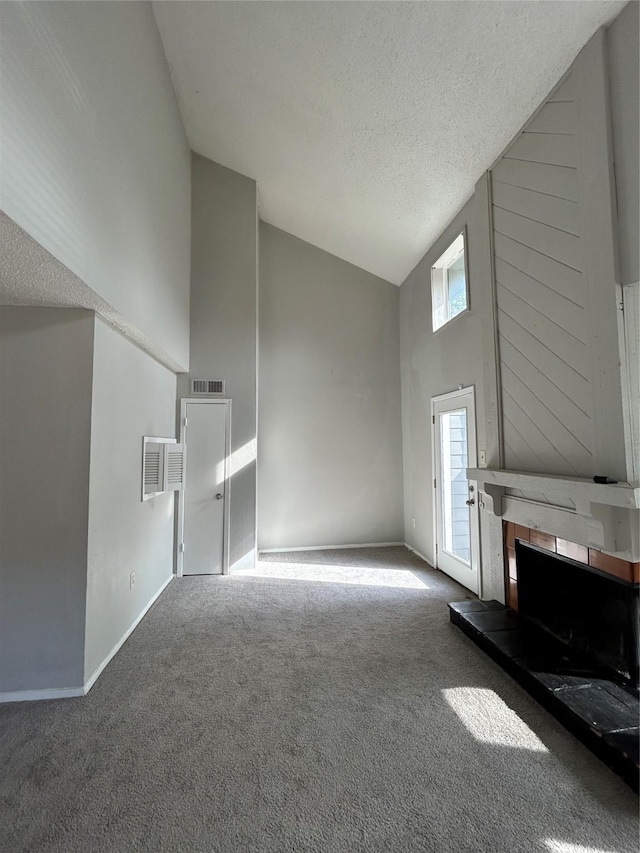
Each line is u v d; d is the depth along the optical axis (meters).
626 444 1.96
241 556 4.42
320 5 2.55
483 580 3.46
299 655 2.63
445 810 1.49
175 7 3.01
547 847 1.34
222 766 1.71
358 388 5.48
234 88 3.52
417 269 4.95
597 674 2.15
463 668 2.45
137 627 3.06
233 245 4.61
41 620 2.24
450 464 4.16
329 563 4.68
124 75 2.55
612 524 1.99
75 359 2.35
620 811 1.47
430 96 2.83
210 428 4.46
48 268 1.83
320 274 5.48
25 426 2.29
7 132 1.42
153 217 3.12
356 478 5.42
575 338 2.30
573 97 2.26
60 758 1.76
